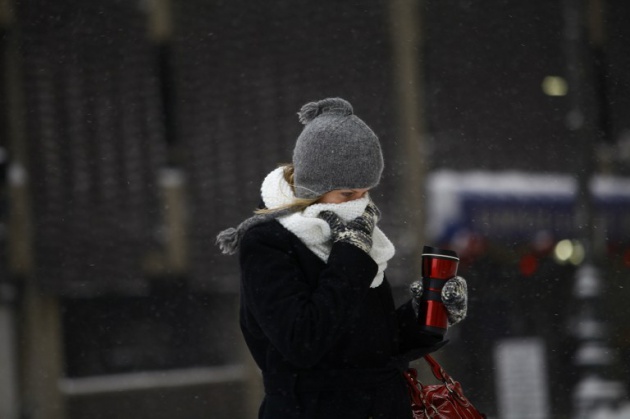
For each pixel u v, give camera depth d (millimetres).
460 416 11750
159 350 50125
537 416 43781
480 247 56500
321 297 10320
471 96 59344
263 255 10688
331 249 10719
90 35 50250
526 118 60500
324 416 10719
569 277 58031
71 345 48219
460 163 58406
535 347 44500
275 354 10898
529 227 58344
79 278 48312
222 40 53344
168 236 50562
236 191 52500
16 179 47719
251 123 53406
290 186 11312
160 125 51406
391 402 10961
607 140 64125
